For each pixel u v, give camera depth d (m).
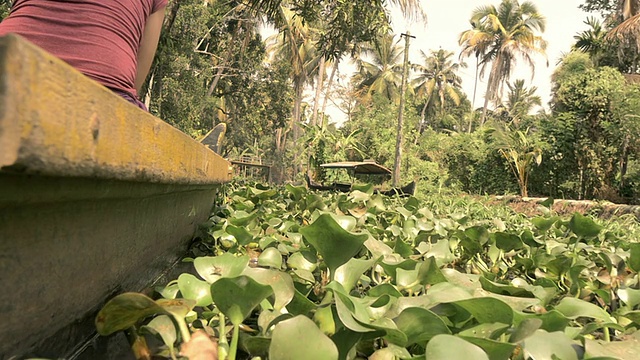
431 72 41.50
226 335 1.22
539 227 3.14
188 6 12.12
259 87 20.38
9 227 0.70
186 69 13.40
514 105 41.53
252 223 2.70
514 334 0.97
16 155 0.49
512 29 34.75
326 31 9.99
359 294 1.54
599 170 16.52
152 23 2.34
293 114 33.00
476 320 1.15
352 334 1.01
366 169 12.96
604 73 16.86
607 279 1.93
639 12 18.34
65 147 0.57
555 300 1.80
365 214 3.18
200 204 2.76
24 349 0.81
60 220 0.84
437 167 21.78
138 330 1.01
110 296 1.21
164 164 1.06
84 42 1.77
